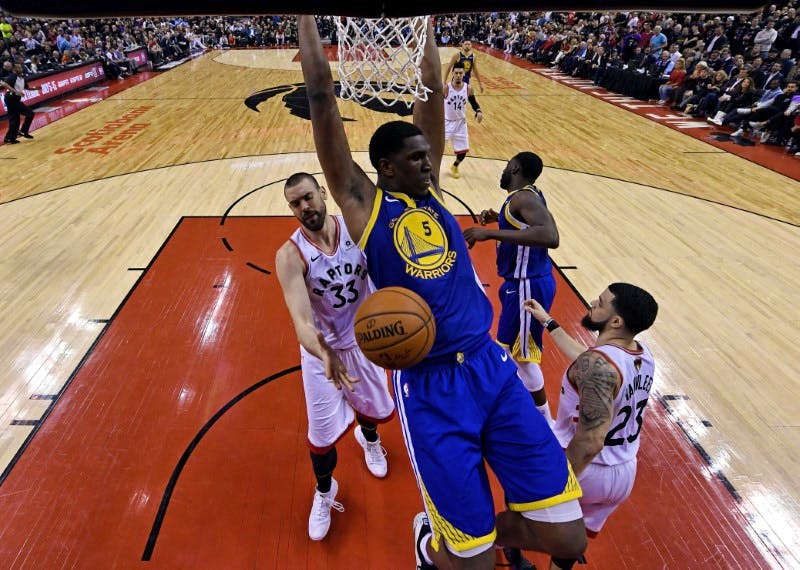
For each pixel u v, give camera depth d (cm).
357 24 187
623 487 212
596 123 1119
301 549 259
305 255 230
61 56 1583
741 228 623
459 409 163
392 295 159
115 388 361
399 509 281
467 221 630
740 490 291
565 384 220
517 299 321
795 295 487
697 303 471
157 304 459
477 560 161
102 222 625
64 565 248
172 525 269
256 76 1670
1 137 994
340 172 169
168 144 946
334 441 252
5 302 459
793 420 342
